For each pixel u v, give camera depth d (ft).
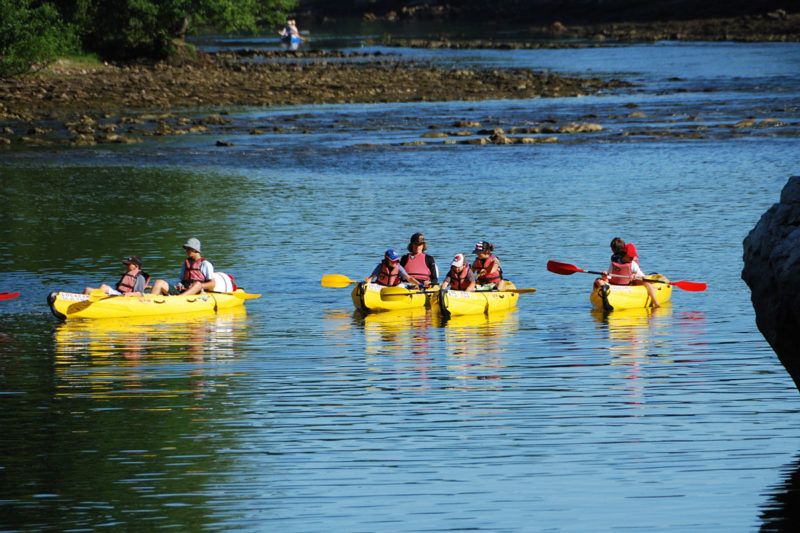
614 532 101.35
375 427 131.13
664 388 145.69
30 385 150.41
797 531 100.63
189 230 277.64
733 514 104.68
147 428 131.64
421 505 107.86
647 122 495.41
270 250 253.65
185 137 465.88
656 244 251.80
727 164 372.99
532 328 184.75
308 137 465.06
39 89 588.50
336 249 253.65
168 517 105.91
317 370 157.69
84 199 324.60
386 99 605.31
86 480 115.03
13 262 240.53
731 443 123.44
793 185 115.55
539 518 104.58
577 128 471.21
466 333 181.57
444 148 431.84
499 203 309.83
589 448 122.62
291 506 107.96
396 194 329.31
